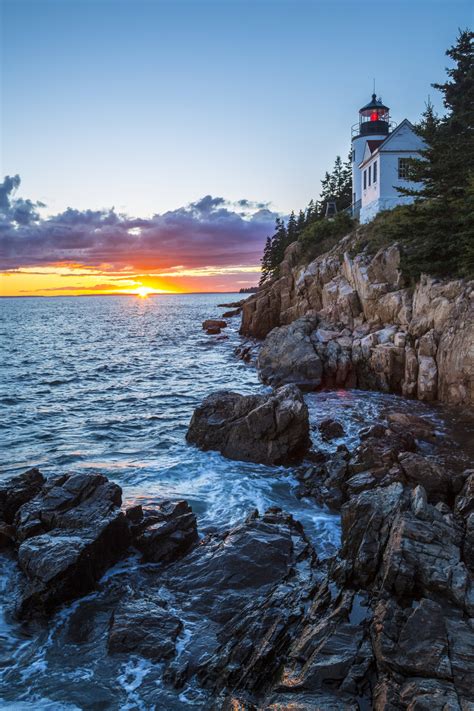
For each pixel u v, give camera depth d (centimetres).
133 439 2291
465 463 1808
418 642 777
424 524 1027
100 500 1352
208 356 4938
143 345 6212
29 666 937
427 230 3048
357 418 2417
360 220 5356
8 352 5703
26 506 1356
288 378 3186
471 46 4166
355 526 1127
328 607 959
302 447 1970
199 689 861
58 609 1100
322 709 701
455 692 687
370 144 5362
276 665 845
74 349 5947
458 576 888
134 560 1275
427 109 3133
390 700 696
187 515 1376
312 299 4638
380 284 3488
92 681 892
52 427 2511
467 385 2484
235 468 1891
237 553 1200
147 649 947
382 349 2964
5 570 1230
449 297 2744
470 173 2994
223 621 1020
